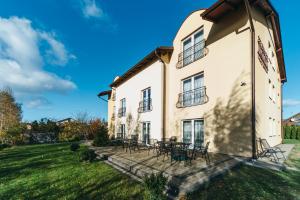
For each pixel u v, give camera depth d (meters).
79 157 9.15
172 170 5.95
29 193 5.21
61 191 5.26
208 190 4.68
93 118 27.70
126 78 17.61
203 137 9.67
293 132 22.94
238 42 8.16
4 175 7.11
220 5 8.14
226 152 8.20
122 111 18.06
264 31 9.95
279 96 17.08
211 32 9.56
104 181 5.90
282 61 15.73
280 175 5.52
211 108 9.13
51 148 15.03
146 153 9.76
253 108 7.35
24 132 23.78
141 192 4.86
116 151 10.98
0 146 16.44
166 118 12.21
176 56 12.02
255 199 4.13
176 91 11.75
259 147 7.67
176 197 4.54
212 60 9.34
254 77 7.60
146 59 13.46
